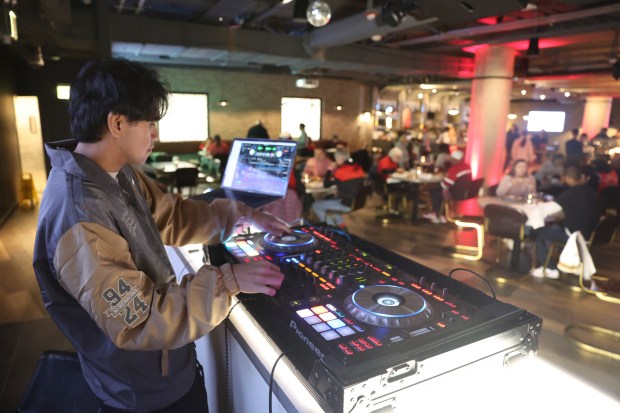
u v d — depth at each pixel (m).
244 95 11.58
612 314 3.09
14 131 6.52
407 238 5.05
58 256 0.67
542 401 0.71
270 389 0.68
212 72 10.98
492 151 6.78
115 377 0.84
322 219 5.13
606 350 2.58
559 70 10.05
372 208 6.65
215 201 1.17
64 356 1.19
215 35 6.34
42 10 4.06
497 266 4.05
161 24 6.00
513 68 6.81
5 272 3.87
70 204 0.68
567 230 3.43
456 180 4.75
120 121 0.72
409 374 0.61
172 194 1.13
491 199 4.34
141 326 0.67
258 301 0.85
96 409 1.03
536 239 3.81
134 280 0.68
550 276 3.74
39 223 0.73
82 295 0.66
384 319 0.70
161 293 0.70
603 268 4.12
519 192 4.46
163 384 0.88
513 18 5.38
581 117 16.17
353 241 1.12
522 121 17.78
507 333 0.71
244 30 6.55
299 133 12.72
